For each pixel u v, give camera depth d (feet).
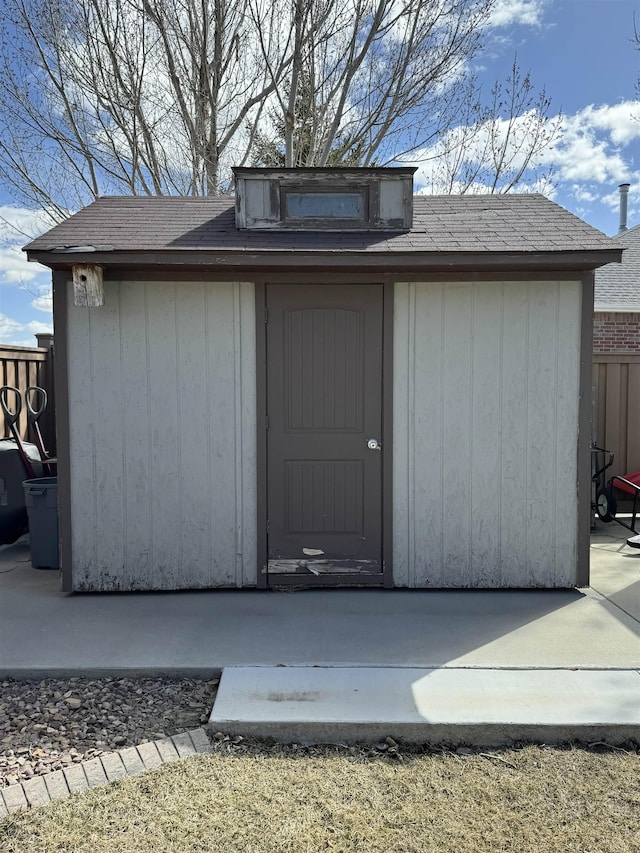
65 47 36.14
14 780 9.14
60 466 16.40
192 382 16.48
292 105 35.94
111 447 16.46
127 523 16.58
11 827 8.14
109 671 12.29
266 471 16.65
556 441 16.69
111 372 16.35
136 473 16.52
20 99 36.99
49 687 11.96
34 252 14.71
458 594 16.55
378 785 9.06
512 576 16.80
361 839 7.97
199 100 37.45
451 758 9.75
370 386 16.61
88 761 9.53
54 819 8.28
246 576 16.79
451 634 13.82
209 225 17.19
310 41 36.27
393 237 16.25
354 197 16.84
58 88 37.09
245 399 16.55
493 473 16.72
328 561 16.79
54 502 18.71
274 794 8.82
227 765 9.46
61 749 9.95
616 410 26.14
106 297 16.24
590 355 16.56
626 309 33.60
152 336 16.37
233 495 16.67
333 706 10.61
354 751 9.91
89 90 37.22
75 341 16.26
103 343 16.29
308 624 14.46
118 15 35.99
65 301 16.19
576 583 16.80
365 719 10.18
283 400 16.60
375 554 16.84
